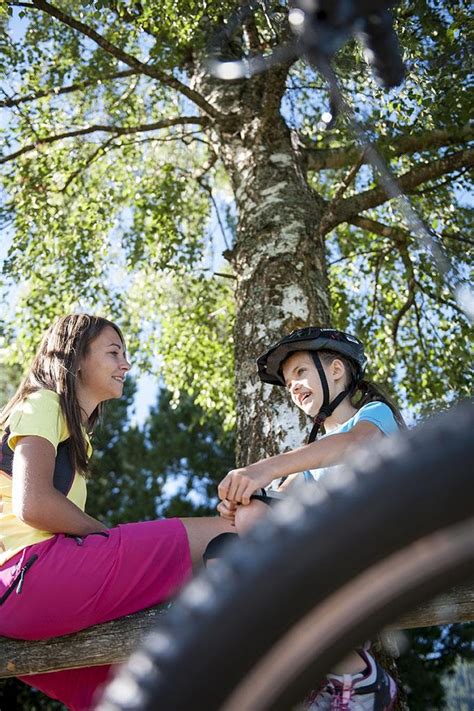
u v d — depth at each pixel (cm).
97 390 291
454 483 91
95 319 297
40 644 254
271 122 617
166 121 716
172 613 98
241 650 93
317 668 94
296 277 536
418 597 93
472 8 511
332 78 150
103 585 247
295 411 473
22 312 884
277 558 92
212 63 147
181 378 934
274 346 299
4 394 1163
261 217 568
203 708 94
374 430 258
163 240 865
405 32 536
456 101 594
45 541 251
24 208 818
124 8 683
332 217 636
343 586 92
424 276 830
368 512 92
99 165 915
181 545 254
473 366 762
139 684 95
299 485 276
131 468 1570
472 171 725
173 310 952
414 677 1119
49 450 259
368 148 154
